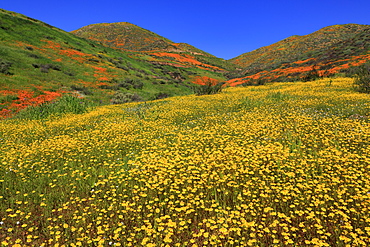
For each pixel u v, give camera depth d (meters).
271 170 6.33
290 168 6.18
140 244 4.11
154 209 5.06
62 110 17.92
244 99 17.98
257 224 4.27
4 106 20.66
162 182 5.93
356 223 4.31
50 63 39.62
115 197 5.57
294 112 12.09
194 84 65.06
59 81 33.75
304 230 4.16
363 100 13.23
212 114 13.73
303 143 7.91
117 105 23.81
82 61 47.09
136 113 16.27
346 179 5.38
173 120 13.27
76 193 5.78
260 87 28.12
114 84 40.31
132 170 6.46
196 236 4.20
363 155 6.42
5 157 7.95
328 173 5.89
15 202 5.38
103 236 4.31
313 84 23.55
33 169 7.16
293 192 4.97
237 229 4.00
